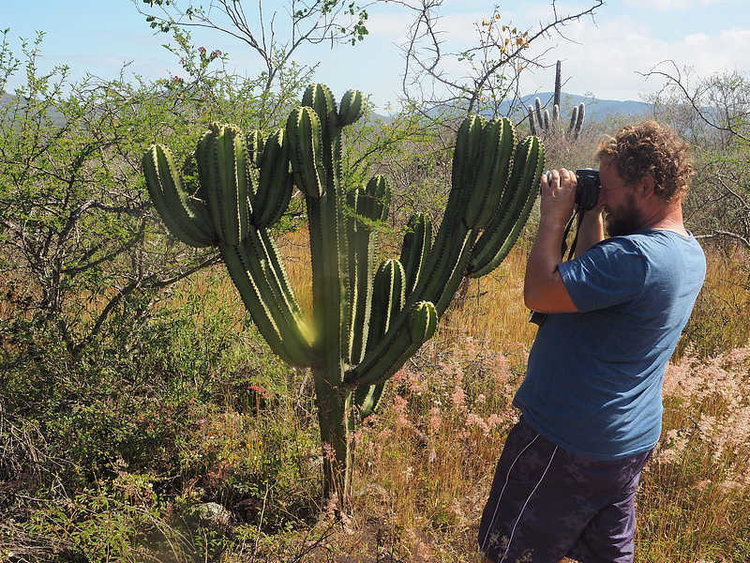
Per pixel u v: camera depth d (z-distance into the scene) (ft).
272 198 9.79
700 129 39.73
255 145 10.41
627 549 8.51
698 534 11.53
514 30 18.22
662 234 7.69
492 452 13.44
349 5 16.67
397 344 9.96
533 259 7.82
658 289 7.47
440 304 10.52
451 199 10.22
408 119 12.81
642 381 7.99
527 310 22.30
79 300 13.96
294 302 10.62
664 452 12.64
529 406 8.38
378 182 11.27
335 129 9.73
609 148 7.89
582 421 7.91
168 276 14.06
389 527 10.80
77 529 9.66
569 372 7.97
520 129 20.84
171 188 9.43
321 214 9.90
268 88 14.76
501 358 15.75
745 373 16.39
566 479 8.14
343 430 11.01
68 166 12.53
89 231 13.44
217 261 13.42
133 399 12.54
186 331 13.55
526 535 8.48
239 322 14.93
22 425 11.29
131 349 13.24
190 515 11.12
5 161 11.75
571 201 7.98
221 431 13.15
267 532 11.23
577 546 8.71
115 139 12.53
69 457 11.39
